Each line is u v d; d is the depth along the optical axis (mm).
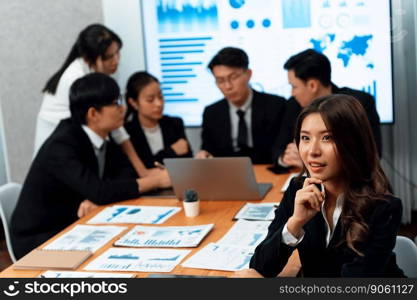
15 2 4051
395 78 3789
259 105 3400
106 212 2512
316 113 1515
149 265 1854
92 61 3322
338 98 1516
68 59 3418
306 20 3826
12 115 4215
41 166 2682
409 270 1825
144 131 3350
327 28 3803
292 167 3041
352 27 3766
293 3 3822
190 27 3982
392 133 3902
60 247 2076
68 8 4027
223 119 3447
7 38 4109
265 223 2203
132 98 3285
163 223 2305
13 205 2840
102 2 4020
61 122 2832
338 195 1601
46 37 4078
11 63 4141
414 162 3922
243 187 2506
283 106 3412
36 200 2689
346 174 1533
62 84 3352
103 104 2666
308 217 1596
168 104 4109
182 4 3965
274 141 3375
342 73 3832
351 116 1484
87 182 2627
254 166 3176
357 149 1495
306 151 1541
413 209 4031
